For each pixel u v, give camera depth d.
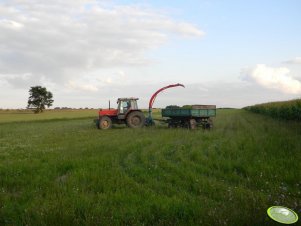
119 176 8.52
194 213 5.71
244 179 8.09
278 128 21.22
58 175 9.11
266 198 6.35
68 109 118.44
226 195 6.67
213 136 17.73
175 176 8.41
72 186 7.65
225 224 5.05
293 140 14.17
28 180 8.46
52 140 18.77
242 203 6.08
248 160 10.20
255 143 13.78
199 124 23.50
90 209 6.00
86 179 8.27
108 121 26.64
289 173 8.33
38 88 111.12
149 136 18.81
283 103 35.16
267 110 42.81
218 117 41.06
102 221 5.43
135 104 26.59
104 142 16.28
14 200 6.86
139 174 8.82
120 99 26.42
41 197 6.87
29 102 110.88
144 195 6.83
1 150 14.81
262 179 8.02
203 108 23.33
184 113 23.53
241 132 19.50
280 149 11.88
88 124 36.25
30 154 13.14
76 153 12.79
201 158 10.76
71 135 21.70
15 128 33.12
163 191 7.21
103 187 7.49
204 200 6.49
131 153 12.63
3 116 67.88
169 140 16.42
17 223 5.51
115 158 11.27
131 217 5.66
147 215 5.77
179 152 12.30
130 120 26.30
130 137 18.50
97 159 10.96
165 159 11.02
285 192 6.91
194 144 14.60
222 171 8.98
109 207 6.15
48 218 5.55
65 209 5.92
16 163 10.91
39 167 10.18
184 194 6.89
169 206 6.05
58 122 45.03
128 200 6.57
